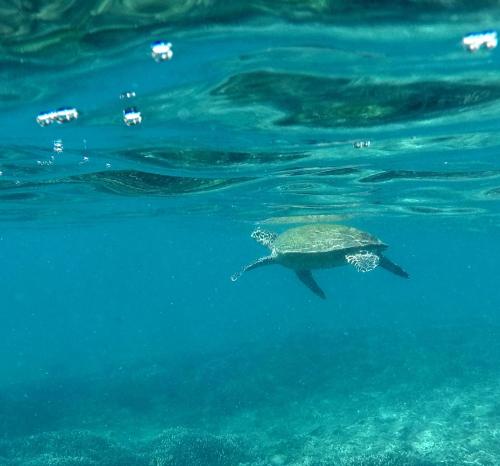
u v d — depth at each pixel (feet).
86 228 150.30
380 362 86.22
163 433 60.03
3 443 59.88
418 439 51.93
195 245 244.42
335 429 59.47
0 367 143.95
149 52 24.73
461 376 75.51
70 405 80.64
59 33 22.35
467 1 20.53
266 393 77.20
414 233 157.17
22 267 465.47
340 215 101.65
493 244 200.95
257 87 30.35
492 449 46.47
